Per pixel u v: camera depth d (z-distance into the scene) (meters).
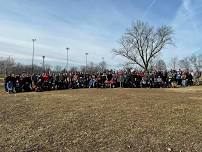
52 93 24.33
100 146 10.46
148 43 75.62
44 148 10.45
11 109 16.45
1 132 12.29
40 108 16.48
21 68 79.81
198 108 15.62
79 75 32.34
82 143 10.77
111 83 31.97
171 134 11.34
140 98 19.75
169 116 13.90
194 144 10.33
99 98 19.92
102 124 12.84
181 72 34.56
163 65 77.38
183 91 26.80
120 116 14.08
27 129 12.58
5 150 10.33
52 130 12.27
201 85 34.94
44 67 79.50
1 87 35.25
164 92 25.38
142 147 10.25
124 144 10.55
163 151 9.89
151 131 11.74
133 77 32.50
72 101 18.61
